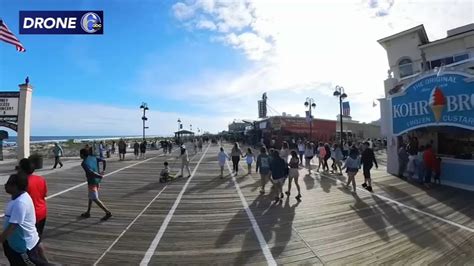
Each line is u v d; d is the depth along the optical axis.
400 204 9.74
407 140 16.62
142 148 29.98
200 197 10.82
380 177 15.35
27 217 3.73
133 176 16.25
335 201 10.16
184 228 7.32
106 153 30.16
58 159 19.75
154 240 6.50
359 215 8.48
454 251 5.93
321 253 5.84
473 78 12.08
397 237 6.72
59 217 8.14
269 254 5.80
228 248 6.08
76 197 10.66
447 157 13.52
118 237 6.66
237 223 7.74
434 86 13.85
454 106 12.86
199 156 31.34
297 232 7.05
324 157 18.50
